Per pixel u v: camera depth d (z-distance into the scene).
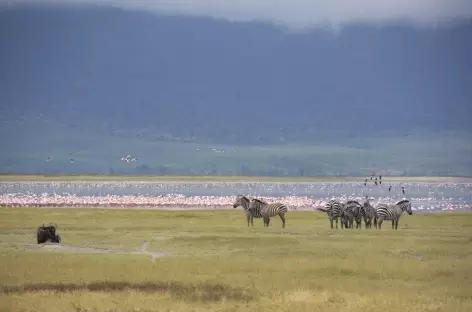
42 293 95.88
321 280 105.62
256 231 182.12
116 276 108.38
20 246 147.88
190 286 100.31
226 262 120.44
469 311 85.12
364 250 138.12
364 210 194.38
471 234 174.88
